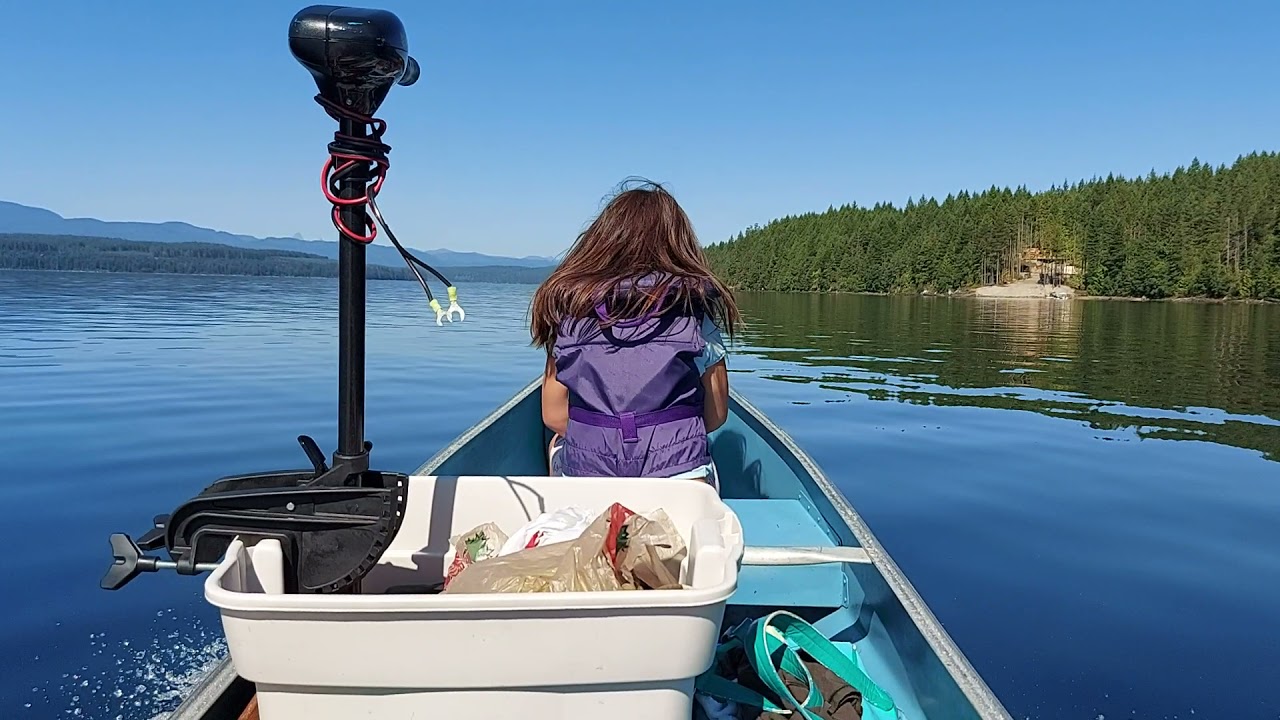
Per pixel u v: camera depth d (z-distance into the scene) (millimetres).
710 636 1075
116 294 26531
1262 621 3410
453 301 1197
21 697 2572
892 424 7914
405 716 1055
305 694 1048
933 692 1618
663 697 1092
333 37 1081
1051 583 3836
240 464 5656
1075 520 4848
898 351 15969
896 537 4516
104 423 6895
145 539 1172
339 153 1144
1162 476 5945
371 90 1150
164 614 3225
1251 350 16656
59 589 3461
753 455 3971
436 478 1571
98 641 2984
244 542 1146
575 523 1441
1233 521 4844
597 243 1992
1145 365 13516
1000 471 6051
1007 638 3242
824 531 2543
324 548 1146
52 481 5129
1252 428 7836
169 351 11922
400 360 12258
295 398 8344
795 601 2172
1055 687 2848
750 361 13828
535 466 4188
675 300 1900
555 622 1023
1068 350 16453
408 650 1017
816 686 1650
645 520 1318
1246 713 2680
